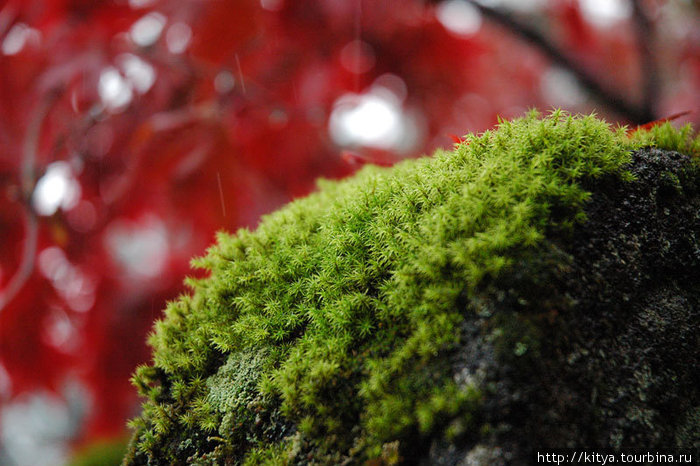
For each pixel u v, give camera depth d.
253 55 0.57
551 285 0.34
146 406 0.37
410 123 0.82
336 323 0.36
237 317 0.38
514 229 0.35
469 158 0.37
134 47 0.52
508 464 0.33
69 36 0.51
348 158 0.45
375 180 0.38
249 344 0.37
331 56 0.64
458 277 0.35
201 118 0.54
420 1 0.69
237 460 0.36
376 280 0.37
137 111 0.54
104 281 0.63
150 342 0.39
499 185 0.36
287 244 0.39
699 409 0.35
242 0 0.52
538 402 0.34
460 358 0.34
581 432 0.34
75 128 0.52
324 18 0.60
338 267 0.37
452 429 0.34
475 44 0.80
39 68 0.51
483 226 0.35
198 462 0.36
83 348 0.63
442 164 0.37
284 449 0.35
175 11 0.52
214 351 0.38
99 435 0.67
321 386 0.35
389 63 0.74
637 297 0.36
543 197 0.35
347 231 0.37
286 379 0.36
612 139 0.37
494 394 0.34
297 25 0.59
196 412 0.37
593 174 0.36
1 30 0.49
